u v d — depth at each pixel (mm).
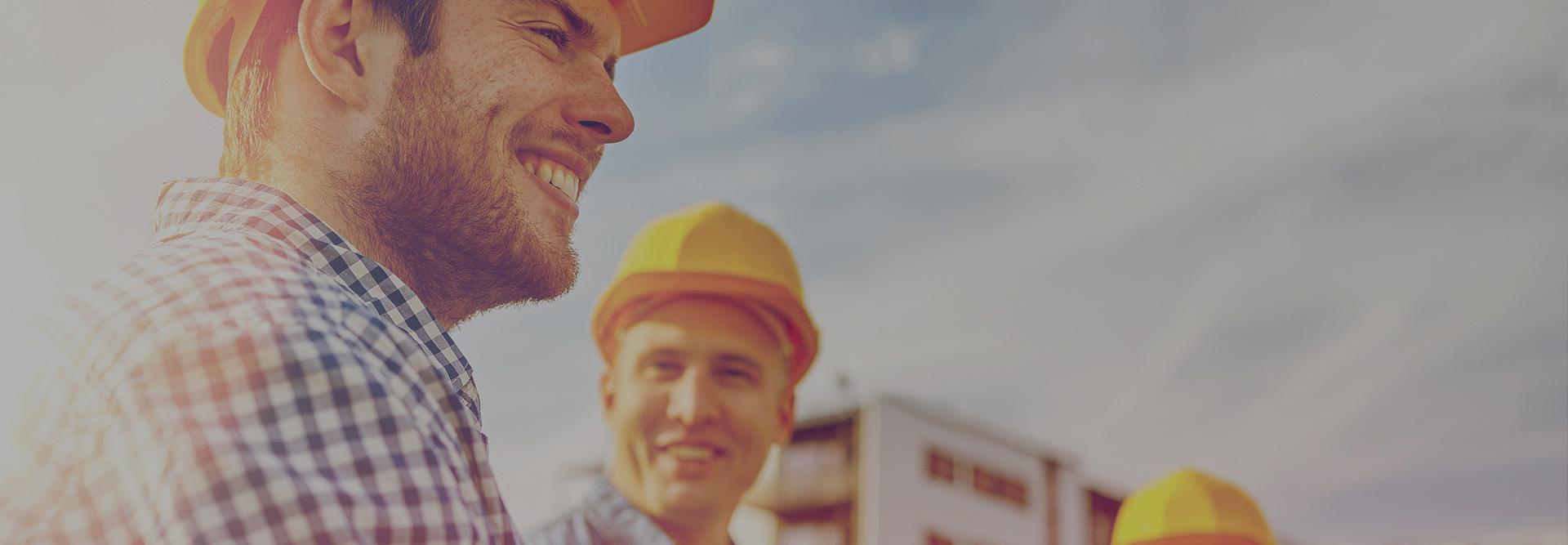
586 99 1027
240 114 944
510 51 981
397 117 920
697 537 1850
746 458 1867
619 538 1790
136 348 590
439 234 934
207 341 575
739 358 1881
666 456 1823
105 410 582
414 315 803
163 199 833
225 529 524
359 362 613
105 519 564
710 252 1935
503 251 962
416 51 936
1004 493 27734
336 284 690
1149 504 3504
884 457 25984
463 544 598
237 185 792
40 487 570
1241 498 3451
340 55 917
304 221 773
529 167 1022
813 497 26516
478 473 714
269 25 954
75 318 619
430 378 705
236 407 562
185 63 1088
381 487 577
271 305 610
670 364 1873
